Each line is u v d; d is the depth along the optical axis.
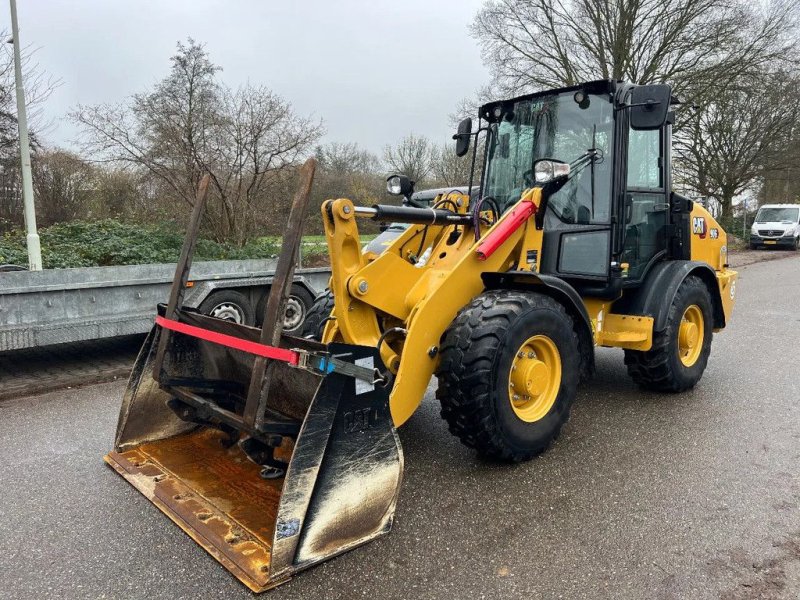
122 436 3.55
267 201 13.70
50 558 2.63
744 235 25.73
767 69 17.28
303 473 2.44
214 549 2.60
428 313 3.22
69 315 5.32
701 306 4.89
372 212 3.20
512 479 3.37
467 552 2.66
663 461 3.59
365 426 2.65
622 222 4.08
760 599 2.34
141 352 3.54
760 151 22.47
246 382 3.42
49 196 14.27
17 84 9.15
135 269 6.20
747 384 5.14
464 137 4.66
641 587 2.42
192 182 12.84
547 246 4.02
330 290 4.34
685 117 18.11
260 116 13.09
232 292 6.15
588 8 16.92
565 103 4.18
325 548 2.56
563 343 3.55
